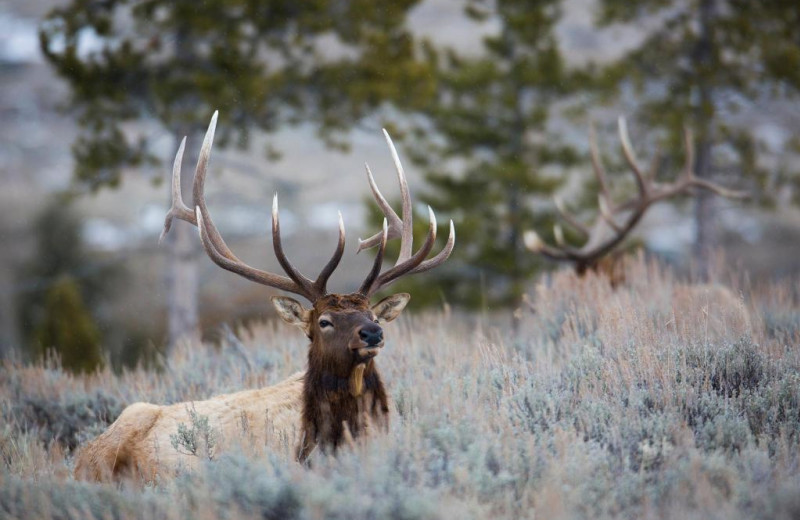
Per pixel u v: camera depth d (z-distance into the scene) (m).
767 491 17.70
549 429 21.12
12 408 30.94
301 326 23.70
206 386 31.45
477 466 18.38
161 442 24.38
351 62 60.56
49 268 111.31
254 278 24.22
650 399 22.50
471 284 69.56
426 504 16.41
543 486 17.84
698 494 17.23
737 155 71.75
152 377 34.31
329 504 16.92
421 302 68.25
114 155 57.72
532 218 71.06
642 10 74.31
